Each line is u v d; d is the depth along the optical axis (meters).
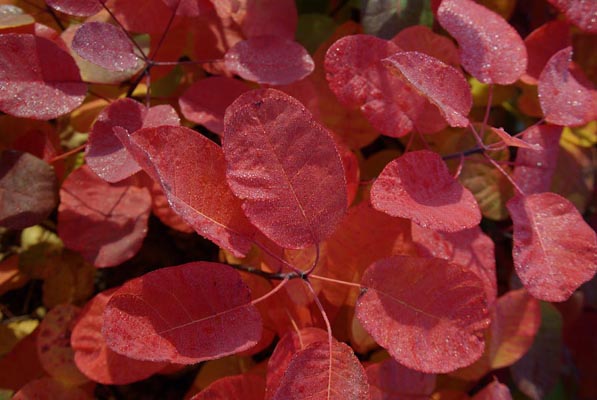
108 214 0.51
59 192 0.53
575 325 0.62
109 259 0.50
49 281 0.56
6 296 0.57
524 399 0.57
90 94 0.55
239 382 0.48
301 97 0.52
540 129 0.52
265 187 0.45
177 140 0.45
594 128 0.57
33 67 0.49
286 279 0.47
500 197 0.54
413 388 0.50
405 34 0.52
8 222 0.49
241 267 0.48
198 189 0.45
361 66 0.50
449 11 0.52
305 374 0.45
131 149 0.43
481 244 0.50
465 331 0.46
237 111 0.44
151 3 0.52
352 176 0.50
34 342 0.53
